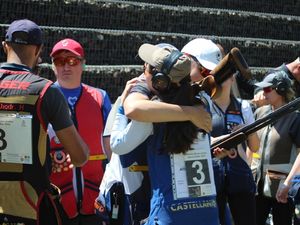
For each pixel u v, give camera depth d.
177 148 9.10
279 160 13.78
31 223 8.94
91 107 12.37
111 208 10.09
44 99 8.95
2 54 20.91
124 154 9.70
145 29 25.58
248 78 9.75
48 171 9.28
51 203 9.17
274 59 27.33
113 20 24.73
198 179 9.23
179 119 8.99
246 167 12.20
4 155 9.00
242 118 12.38
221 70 9.59
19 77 9.07
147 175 9.87
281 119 13.77
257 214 14.23
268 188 13.86
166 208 9.12
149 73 9.39
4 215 8.96
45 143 9.09
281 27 29.41
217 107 12.23
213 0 29.41
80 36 22.45
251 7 30.52
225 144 10.62
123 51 23.55
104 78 21.47
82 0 23.89
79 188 11.98
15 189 8.97
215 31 27.52
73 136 9.26
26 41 9.19
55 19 23.45
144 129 9.30
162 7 25.95
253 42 26.64
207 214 9.23
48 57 21.69
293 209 13.92
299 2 31.95
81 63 12.48
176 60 9.06
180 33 26.41
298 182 12.79
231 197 12.22
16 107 8.96
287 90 13.84
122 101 9.55
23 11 22.80
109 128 10.64
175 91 9.21
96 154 12.19
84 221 12.08
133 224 9.97
